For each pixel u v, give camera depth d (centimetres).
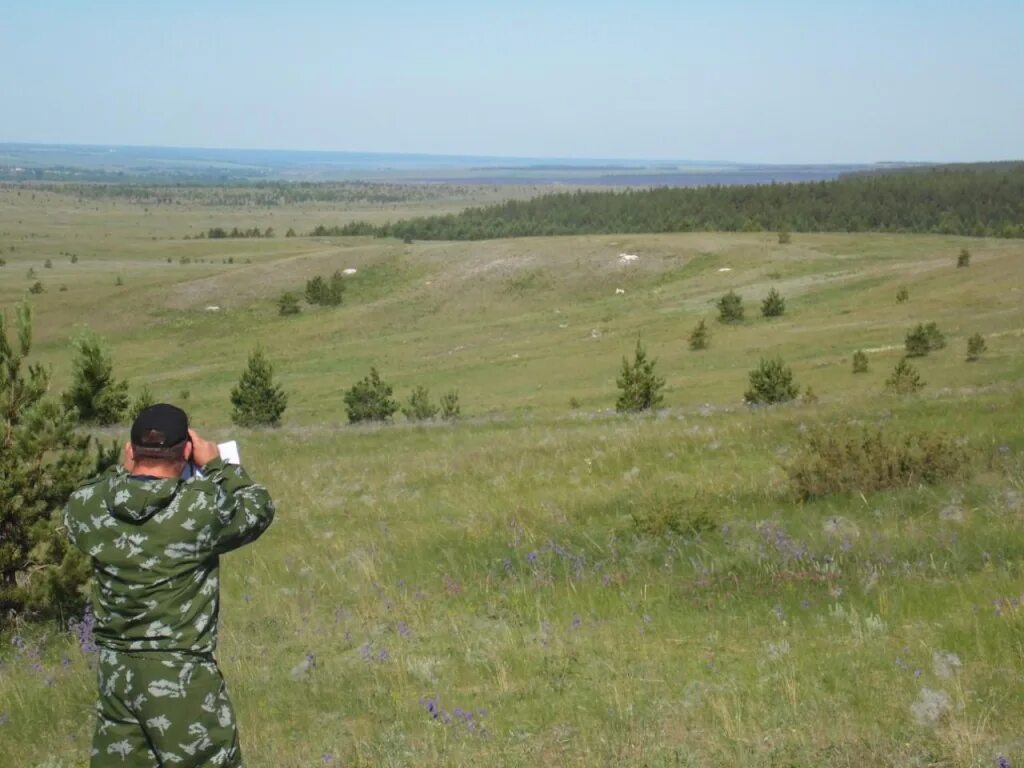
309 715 699
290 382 7538
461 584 1080
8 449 1007
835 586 906
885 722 578
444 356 8006
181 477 461
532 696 690
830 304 8050
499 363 7338
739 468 1504
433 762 576
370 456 2248
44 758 652
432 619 945
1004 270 7938
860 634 748
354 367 8000
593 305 9794
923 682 636
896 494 1209
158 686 435
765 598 902
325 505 1667
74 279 14362
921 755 526
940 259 9606
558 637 827
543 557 1149
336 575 1168
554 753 574
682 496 1295
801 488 1277
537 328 8888
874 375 5025
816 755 538
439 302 10775
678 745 565
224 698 457
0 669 877
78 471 1034
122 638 443
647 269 11200
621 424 2348
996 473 1226
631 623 859
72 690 794
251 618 1010
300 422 5838
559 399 5738
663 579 1006
